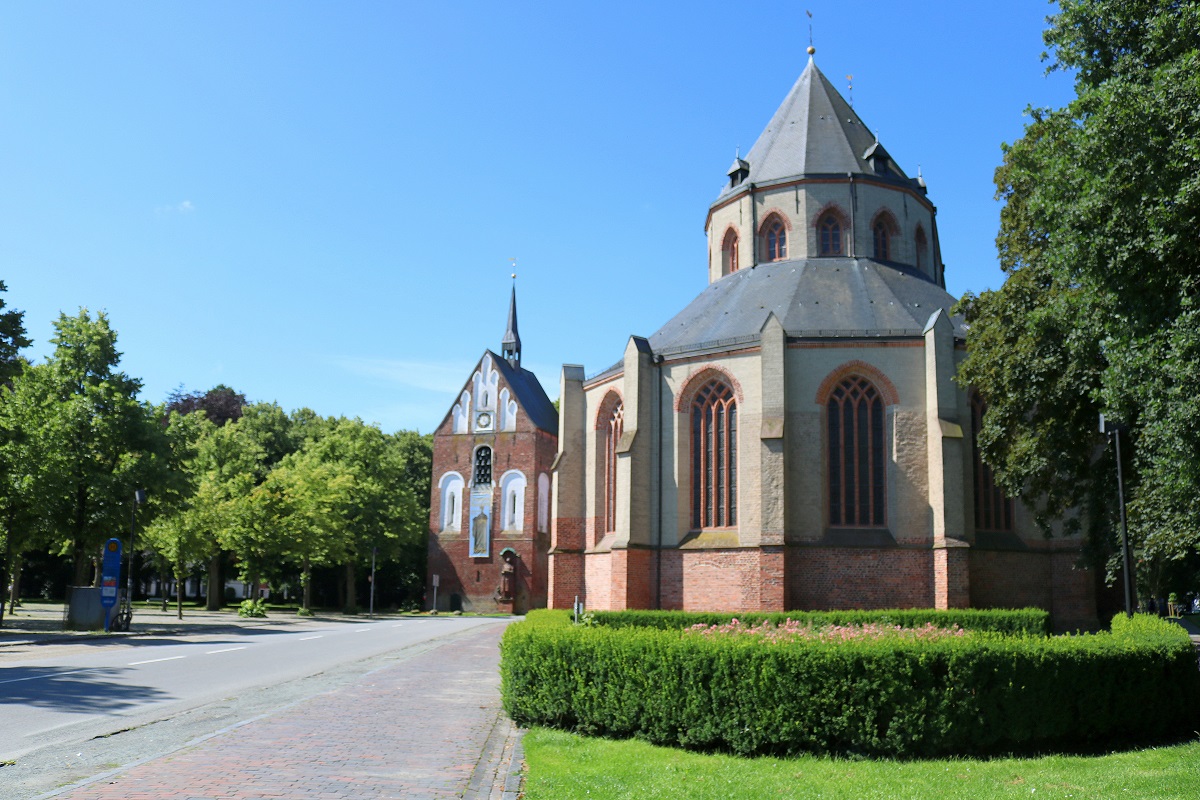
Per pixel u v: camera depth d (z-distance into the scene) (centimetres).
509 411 8594
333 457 8781
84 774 1191
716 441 4491
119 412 4928
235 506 7025
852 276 4888
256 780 1171
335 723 1639
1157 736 1614
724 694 1445
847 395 4284
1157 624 2077
